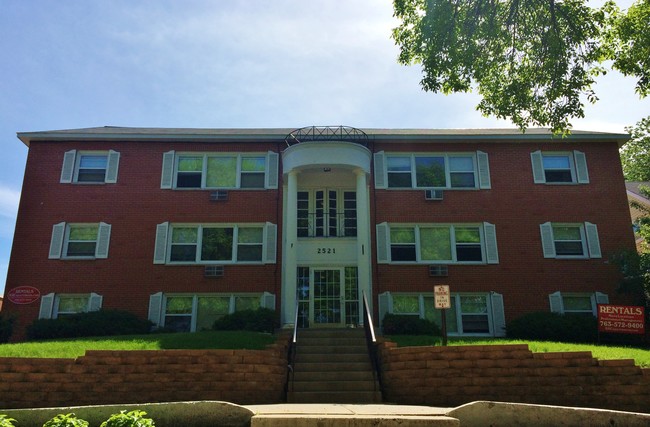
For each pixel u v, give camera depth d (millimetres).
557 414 7402
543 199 19562
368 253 17078
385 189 19562
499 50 13242
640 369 9523
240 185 19594
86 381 9578
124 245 18703
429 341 13375
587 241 19109
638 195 28484
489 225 19234
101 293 18188
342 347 12789
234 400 9930
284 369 10969
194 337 13016
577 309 18594
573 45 12836
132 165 19547
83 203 19047
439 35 12398
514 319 17672
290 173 17594
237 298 18500
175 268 18594
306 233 19203
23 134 19234
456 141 20078
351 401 10547
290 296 16453
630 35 12836
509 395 9781
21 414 7188
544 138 19922
